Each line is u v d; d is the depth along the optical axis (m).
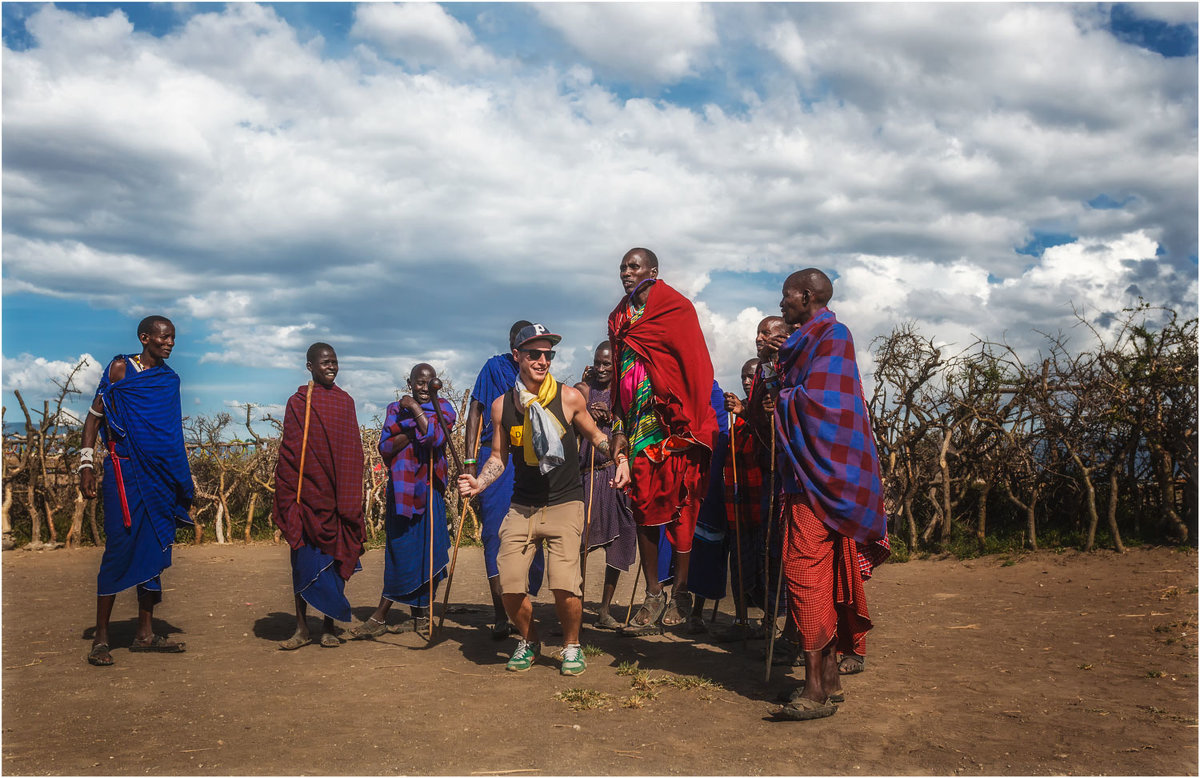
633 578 9.45
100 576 5.45
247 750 3.63
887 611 6.95
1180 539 8.65
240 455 14.43
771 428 5.00
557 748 3.64
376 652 5.68
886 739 3.69
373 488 14.14
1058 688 4.39
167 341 5.88
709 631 6.27
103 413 5.70
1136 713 3.92
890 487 10.74
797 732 3.83
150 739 3.79
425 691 4.62
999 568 8.80
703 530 6.11
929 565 9.43
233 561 11.38
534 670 5.11
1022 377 9.84
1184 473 9.09
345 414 6.06
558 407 5.05
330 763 3.46
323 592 5.84
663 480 5.66
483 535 6.18
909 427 10.56
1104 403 9.02
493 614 7.27
